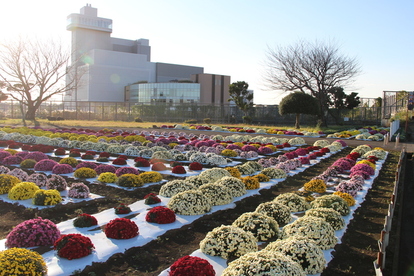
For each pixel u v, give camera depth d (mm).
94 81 95125
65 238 6469
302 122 52781
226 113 61406
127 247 6863
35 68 49000
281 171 13984
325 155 20953
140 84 91375
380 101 59469
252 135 34844
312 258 5965
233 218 8953
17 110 58438
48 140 22969
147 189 11438
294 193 10945
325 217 8148
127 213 8906
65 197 10148
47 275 5621
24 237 6652
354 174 13867
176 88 87688
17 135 24438
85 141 22609
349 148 25078
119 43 121812
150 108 60656
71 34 113812
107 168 13500
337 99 55812
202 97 90938
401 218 9367
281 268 5043
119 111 68188
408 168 17328
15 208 9109
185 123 51469
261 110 57594
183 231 7922
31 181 11172
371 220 8992
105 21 115500
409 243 7898
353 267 6336
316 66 46438
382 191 12133
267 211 8586
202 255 6527
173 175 13648
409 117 42844
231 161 17609
